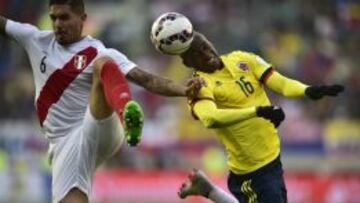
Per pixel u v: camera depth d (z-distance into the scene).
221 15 70.25
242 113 21.28
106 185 55.03
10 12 71.50
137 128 19.69
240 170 24.86
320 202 54.91
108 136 22.17
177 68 64.56
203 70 24.28
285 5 72.00
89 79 22.42
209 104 22.28
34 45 22.94
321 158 58.97
